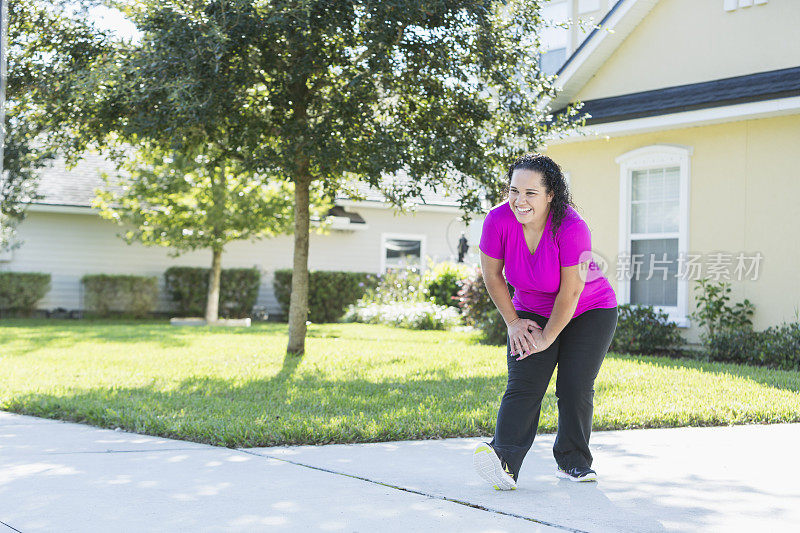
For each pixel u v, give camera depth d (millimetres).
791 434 5203
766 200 10016
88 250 19359
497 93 9234
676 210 10922
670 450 4641
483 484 3740
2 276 18047
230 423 5215
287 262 20906
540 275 3641
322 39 8062
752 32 10484
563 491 3621
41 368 8594
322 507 3297
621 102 11250
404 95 8789
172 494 3514
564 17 13695
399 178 9227
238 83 7938
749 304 10078
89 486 3664
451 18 8328
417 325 16125
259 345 11156
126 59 7812
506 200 3791
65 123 8664
